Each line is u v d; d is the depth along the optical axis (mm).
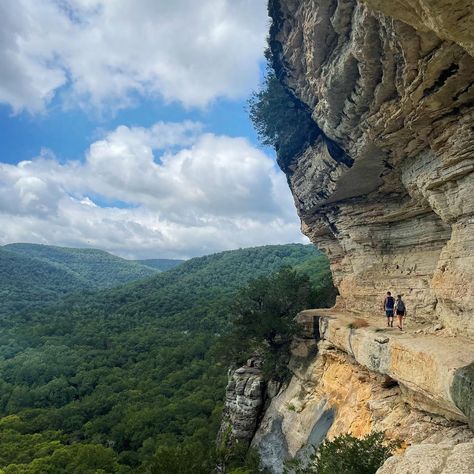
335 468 12469
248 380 33562
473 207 14008
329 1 15336
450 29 8430
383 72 14078
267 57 26188
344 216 26281
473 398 10227
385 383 18219
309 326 30266
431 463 8016
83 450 42469
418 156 17156
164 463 21969
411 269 21859
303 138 26250
